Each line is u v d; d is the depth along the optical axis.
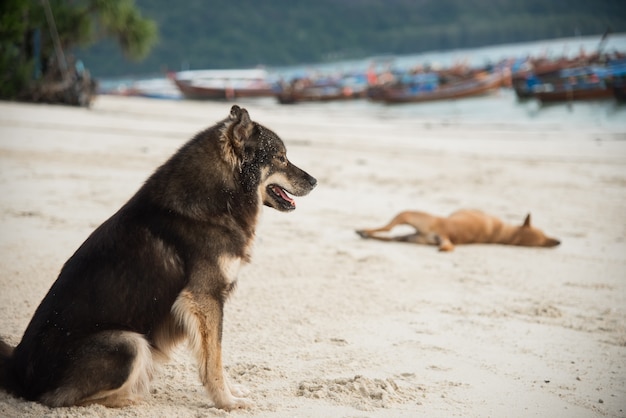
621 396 6.04
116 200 12.50
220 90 66.25
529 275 10.34
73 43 38.03
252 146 5.82
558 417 5.52
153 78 192.38
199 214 5.46
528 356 6.94
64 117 25.86
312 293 8.60
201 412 5.22
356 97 61.22
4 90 31.89
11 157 16.12
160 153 18.20
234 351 6.67
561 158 22.05
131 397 5.23
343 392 5.68
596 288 9.75
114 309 5.17
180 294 5.32
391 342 7.10
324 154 20.97
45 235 10.12
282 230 11.92
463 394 5.87
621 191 17.11
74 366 4.93
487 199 15.88
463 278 9.90
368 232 11.88
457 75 61.53
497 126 33.28
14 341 6.43
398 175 18.08
